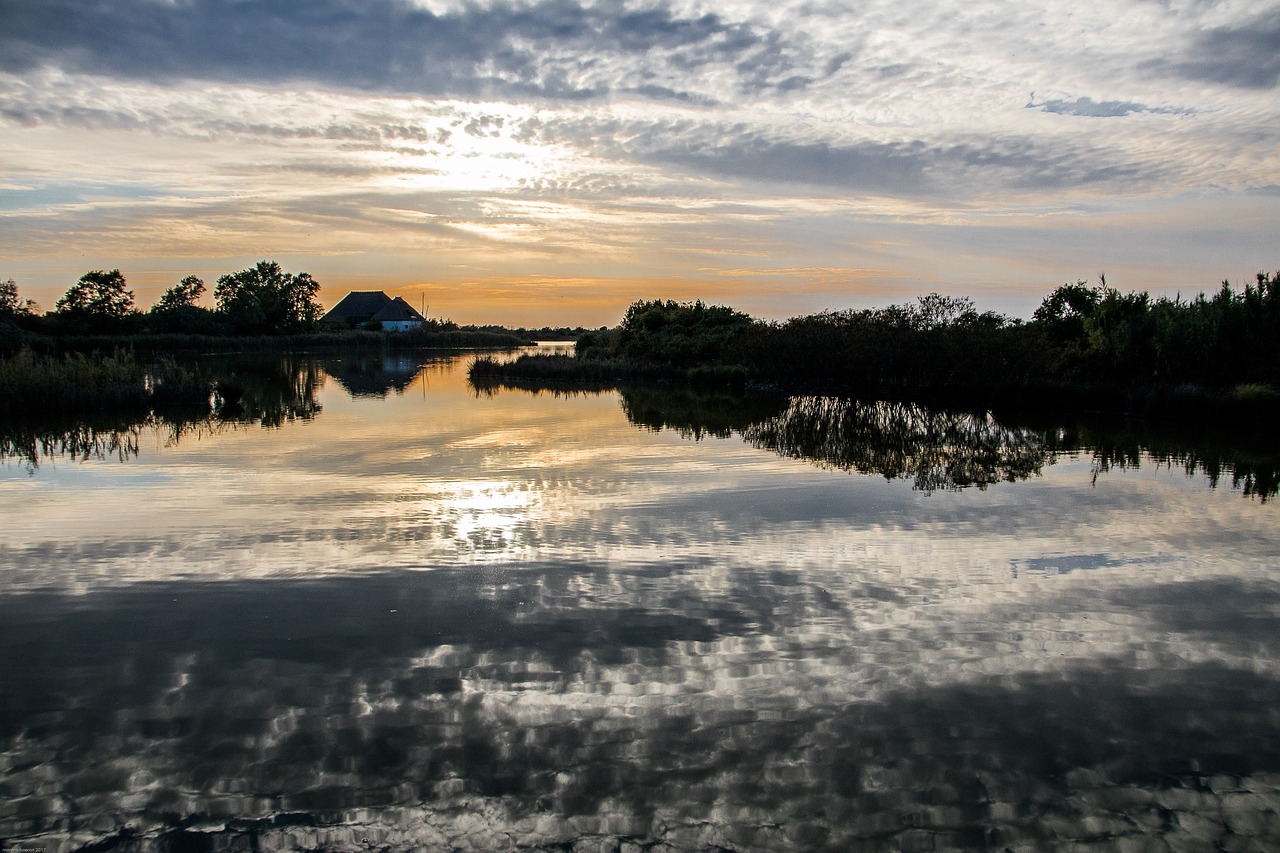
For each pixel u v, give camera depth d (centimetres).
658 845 355
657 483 1154
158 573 723
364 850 354
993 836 361
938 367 2422
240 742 438
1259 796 391
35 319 5394
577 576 713
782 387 2942
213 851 354
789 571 727
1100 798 389
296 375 3822
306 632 586
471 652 551
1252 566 748
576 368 3691
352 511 970
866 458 1395
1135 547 812
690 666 528
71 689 498
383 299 9906
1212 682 510
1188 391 1947
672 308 4903
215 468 1284
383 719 462
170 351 5803
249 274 7925
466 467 1296
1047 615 621
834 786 397
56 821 374
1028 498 1047
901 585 690
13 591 675
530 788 396
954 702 481
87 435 1697
